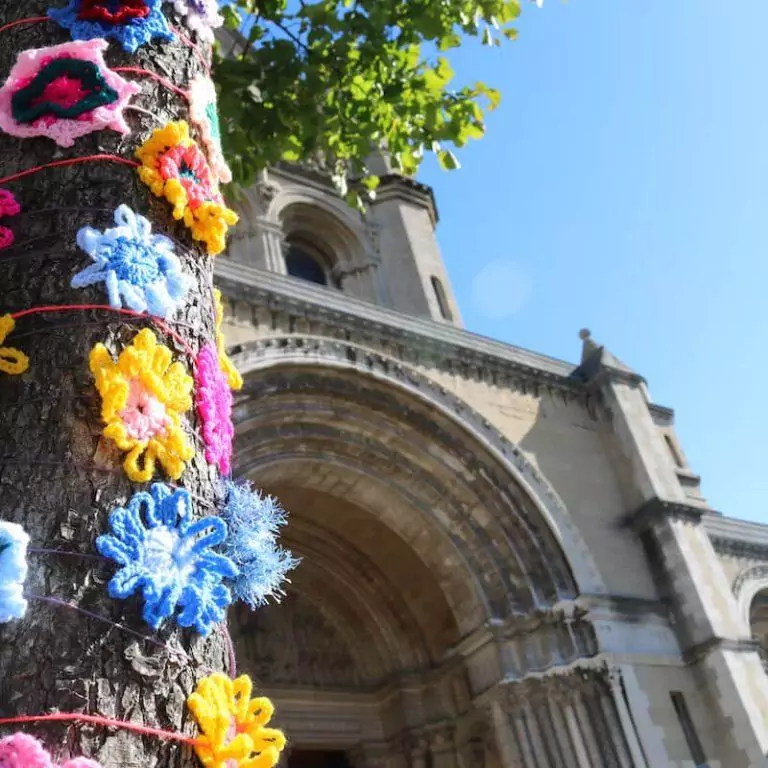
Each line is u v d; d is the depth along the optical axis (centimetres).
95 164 311
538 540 1697
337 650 1859
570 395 1992
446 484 1714
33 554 229
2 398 262
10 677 211
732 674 1622
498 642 1611
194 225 325
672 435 3077
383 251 2431
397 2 866
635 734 1501
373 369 1650
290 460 1570
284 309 1595
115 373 262
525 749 1517
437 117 923
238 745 234
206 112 360
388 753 1777
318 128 884
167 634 239
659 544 1806
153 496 256
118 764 211
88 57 314
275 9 865
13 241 294
